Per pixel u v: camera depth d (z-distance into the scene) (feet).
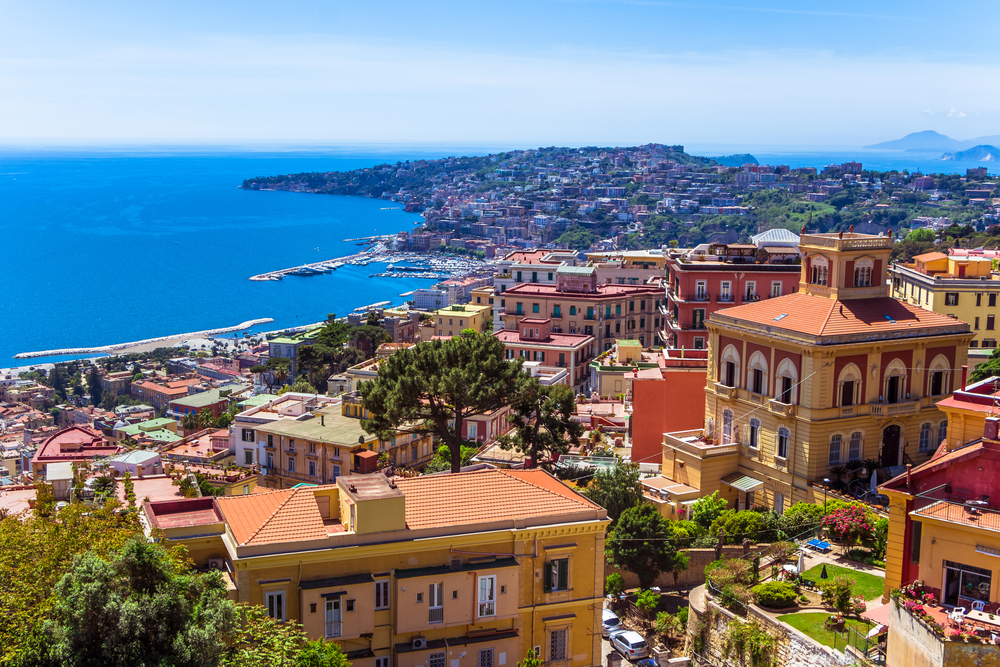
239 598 144.56
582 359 524.52
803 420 240.53
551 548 163.22
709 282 430.61
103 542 138.51
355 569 151.53
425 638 155.22
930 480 148.15
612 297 588.09
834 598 172.45
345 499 156.87
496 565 158.10
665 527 222.07
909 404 246.47
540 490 169.58
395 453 372.38
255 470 369.50
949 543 140.56
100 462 320.50
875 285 254.06
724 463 262.06
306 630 147.43
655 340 613.11
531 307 595.47
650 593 213.46
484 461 306.96
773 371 251.80
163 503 160.97
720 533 218.59
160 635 115.34
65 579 116.67
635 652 194.18
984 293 433.07
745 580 187.73
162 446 426.10
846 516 206.90
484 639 156.97
